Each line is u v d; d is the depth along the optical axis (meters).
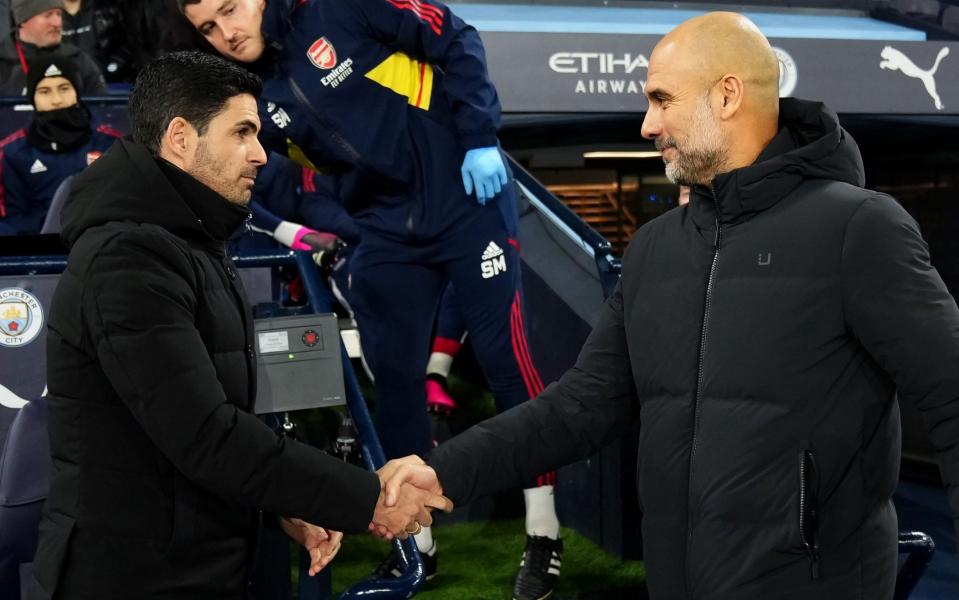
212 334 1.54
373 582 1.69
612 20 6.71
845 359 1.43
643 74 5.31
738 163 1.54
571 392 1.75
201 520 1.51
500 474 1.74
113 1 5.70
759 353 1.45
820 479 1.42
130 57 5.79
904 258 1.39
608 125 5.94
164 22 5.51
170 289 1.45
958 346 1.35
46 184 4.43
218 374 1.54
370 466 2.00
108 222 1.48
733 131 1.54
